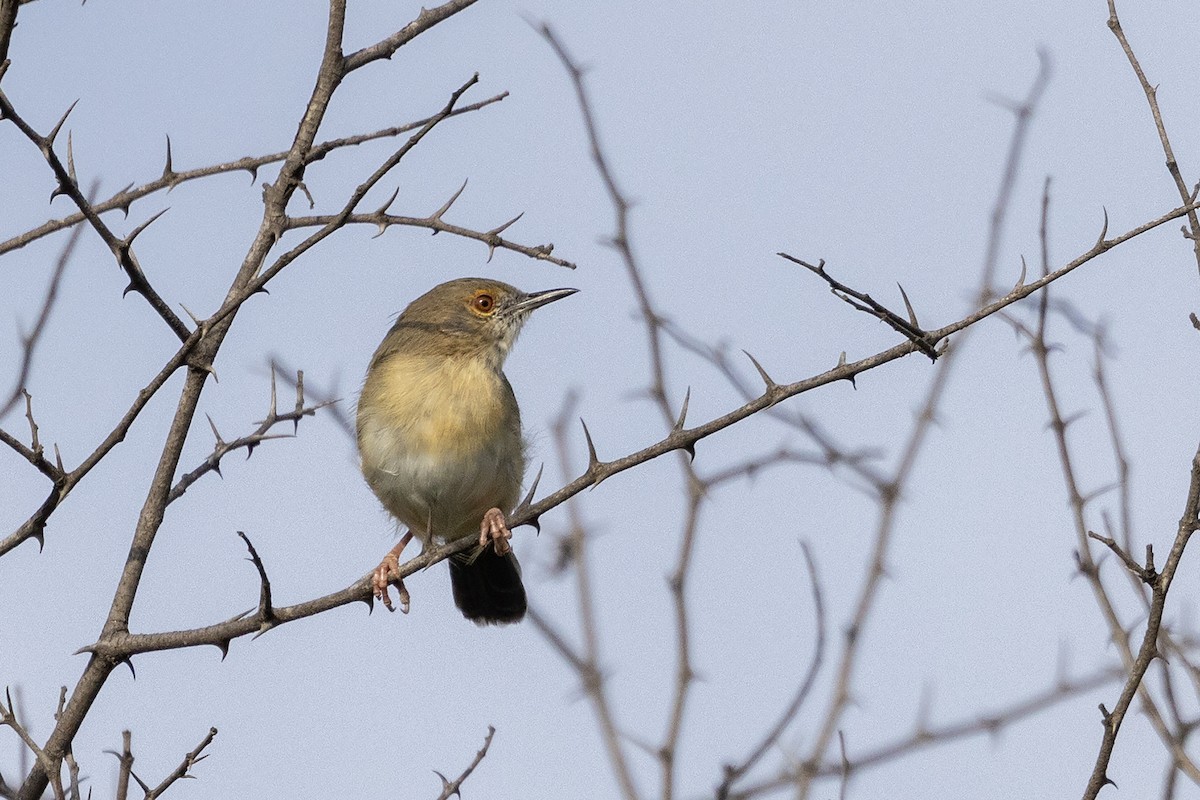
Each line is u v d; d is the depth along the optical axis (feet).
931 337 25.73
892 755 31.86
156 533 29.04
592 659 32.65
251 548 26.27
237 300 25.75
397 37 30.76
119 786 24.04
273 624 27.07
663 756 31.22
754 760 30.63
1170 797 27.37
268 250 30.19
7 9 24.94
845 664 32.01
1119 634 29.89
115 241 26.50
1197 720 27.96
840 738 30.19
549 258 27.22
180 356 25.88
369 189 25.58
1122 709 24.06
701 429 27.91
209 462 29.30
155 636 27.45
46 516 26.00
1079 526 31.50
